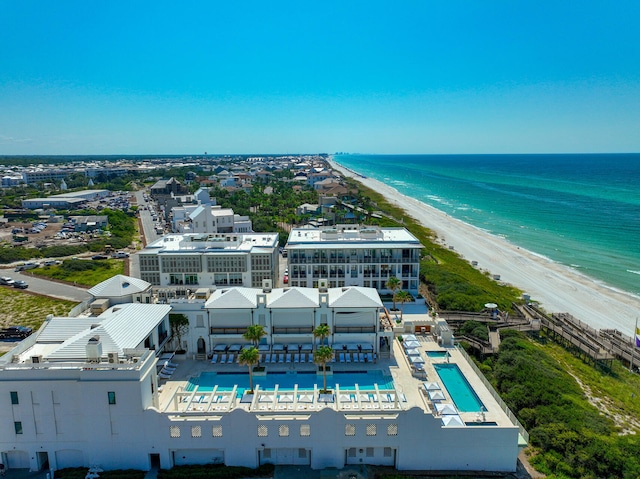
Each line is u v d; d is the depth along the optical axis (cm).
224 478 4725
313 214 19750
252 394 5450
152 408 4744
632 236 16800
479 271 12612
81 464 4891
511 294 10731
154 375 5091
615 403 6288
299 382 6088
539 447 5256
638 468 4675
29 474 4803
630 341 8031
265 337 6731
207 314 6681
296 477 4734
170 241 9631
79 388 4697
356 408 4853
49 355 4866
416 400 5559
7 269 13238
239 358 5453
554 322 8744
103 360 4831
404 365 6525
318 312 6650
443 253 14388
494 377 6762
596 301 10325
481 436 4797
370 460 4956
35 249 15412
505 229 18425
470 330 8200
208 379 6172
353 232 9806
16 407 4731
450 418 4891
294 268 9181
